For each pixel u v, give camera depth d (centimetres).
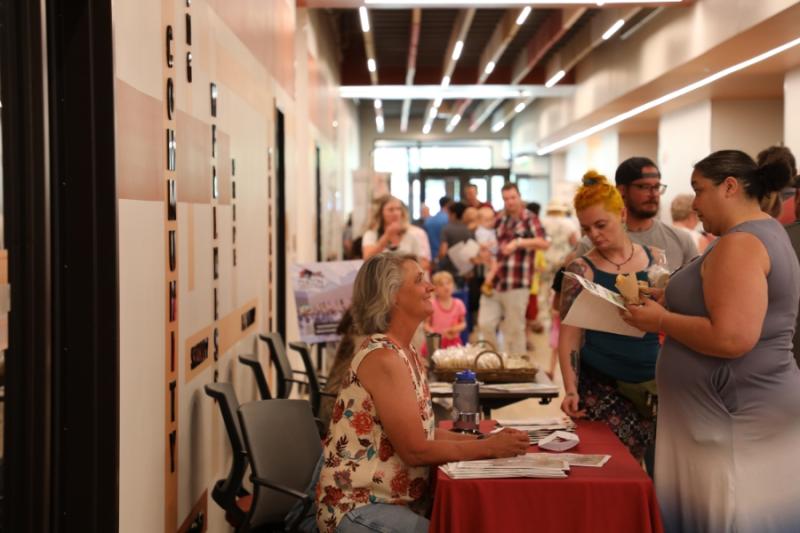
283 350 535
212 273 387
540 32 1398
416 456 279
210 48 387
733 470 279
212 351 386
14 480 226
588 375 366
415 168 3098
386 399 282
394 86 1739
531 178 2758
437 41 1531
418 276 298
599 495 270
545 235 851
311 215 1016
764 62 1116
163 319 300
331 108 1414
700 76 1234
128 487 261
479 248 943
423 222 1905
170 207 311
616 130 2048
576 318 326
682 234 396
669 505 297
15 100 224
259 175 542
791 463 278
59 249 245
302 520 318
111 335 246
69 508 247
